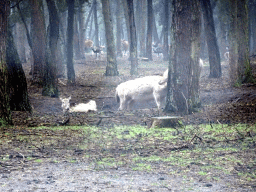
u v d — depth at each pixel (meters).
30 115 14.85
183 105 14.12
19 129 11.17
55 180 5.74
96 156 7.57
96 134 10.34
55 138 9.73
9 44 15.66
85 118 14.03
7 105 12.07
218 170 6.24
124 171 6.31
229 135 9.48
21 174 6.11
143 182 5.59
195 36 13.88
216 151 7.77
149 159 7.19
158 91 16.19
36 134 10.28
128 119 13.41
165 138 9.40
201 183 5.50
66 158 7.42
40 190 5.17
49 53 20.81
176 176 5.92
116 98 18.00
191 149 8.07
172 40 14.12
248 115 12.69
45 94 20.81
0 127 11.42
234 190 5.11
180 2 13.74
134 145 8.66
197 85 14.23
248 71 20.75
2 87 11.88
